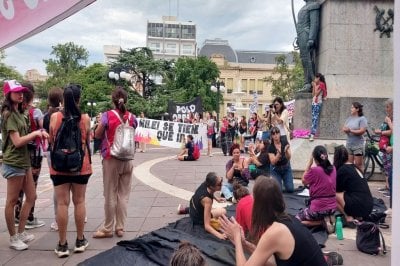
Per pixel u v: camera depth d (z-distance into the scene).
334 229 5.52
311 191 5.63
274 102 7.98
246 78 81.69
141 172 11.61
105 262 4.25
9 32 1.65
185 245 2.27
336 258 4.31
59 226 4.54
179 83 52.47
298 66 45.59
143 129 18.83
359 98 10.30
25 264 4.31
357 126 8.45
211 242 4.72
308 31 11.29
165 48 121.31
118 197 5.33
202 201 5.30
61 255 4.50
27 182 4.83
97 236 5.22
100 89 48.25
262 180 2.76
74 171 4.42
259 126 17.23
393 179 1.77
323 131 10.36
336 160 5.96
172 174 11.18
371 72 10.59
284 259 2.62
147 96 42.53
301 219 5.61
